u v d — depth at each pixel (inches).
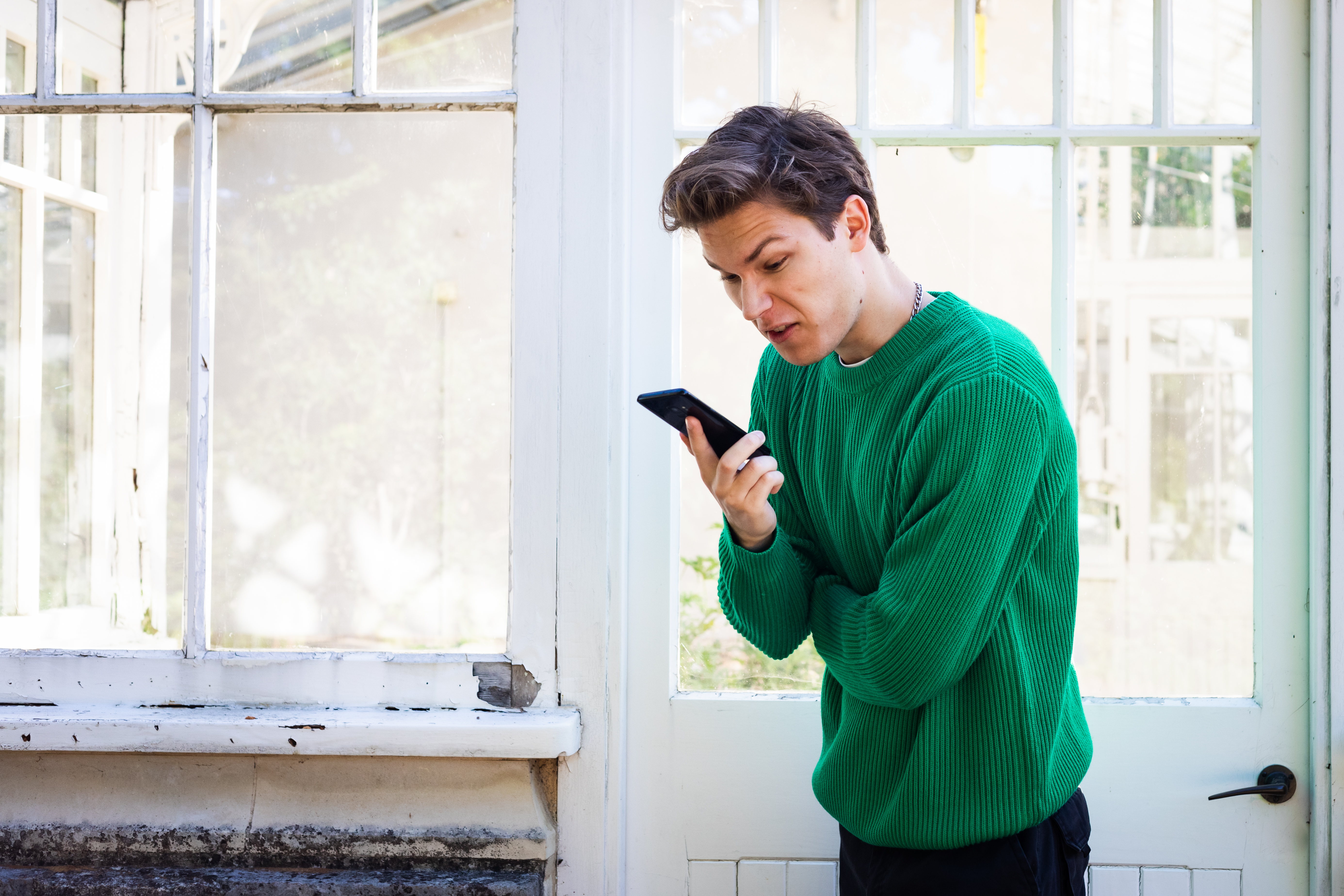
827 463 35.9
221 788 46.7
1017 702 32.3
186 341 54.5
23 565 54.5
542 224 47.5
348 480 56.2
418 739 44.4
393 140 51.6
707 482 34.3
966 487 29.2
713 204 29.5
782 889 48.8
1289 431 46.8
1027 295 49.7
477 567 56.6
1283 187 46.7
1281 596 46.9
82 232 53.8
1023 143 48.9
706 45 49.4
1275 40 46.6
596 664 47.3
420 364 55.3
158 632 54.6
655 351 48.7
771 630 35.8
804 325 31.2
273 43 50.0
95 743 44.9
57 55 50.4
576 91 47.3
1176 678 54.0
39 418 55.0
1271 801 47.0
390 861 46.2
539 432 47.4
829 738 39.1
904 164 49.9
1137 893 47.8
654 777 49.0
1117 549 82.5
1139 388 77.2
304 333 54.4
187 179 53.0
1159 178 64.6
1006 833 32.3
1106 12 48.2
